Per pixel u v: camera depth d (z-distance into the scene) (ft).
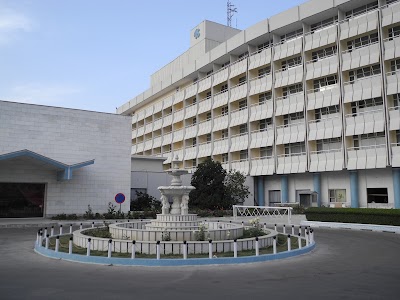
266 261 39.17
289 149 137.39
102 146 107.45
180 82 203.10
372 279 30.37
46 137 98.99
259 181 148.66
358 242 56.90
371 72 115.14
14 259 39.65
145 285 27.94
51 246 47.57
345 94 117.91
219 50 168.86
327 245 53.31
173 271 33.68
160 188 58.75
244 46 156.87
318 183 126.21
